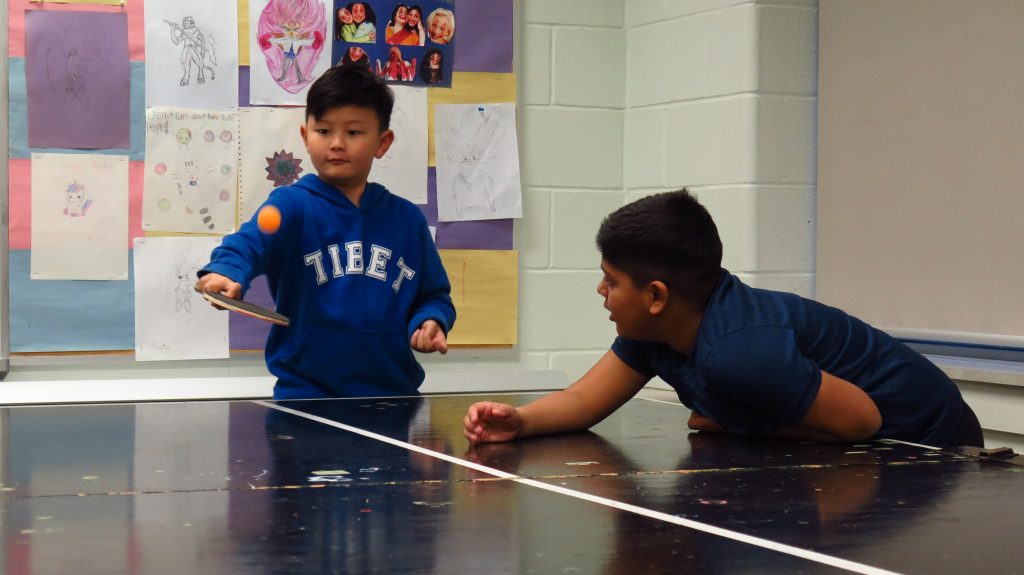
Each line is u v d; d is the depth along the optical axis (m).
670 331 1.43
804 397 1.32
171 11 2.84
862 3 2.73
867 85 2.72
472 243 3.10
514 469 1.14
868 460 1.21
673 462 1.20
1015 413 2.35
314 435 1.39
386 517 0.89
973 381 2.41
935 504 0.95
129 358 2.84
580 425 1.48
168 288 2.86
